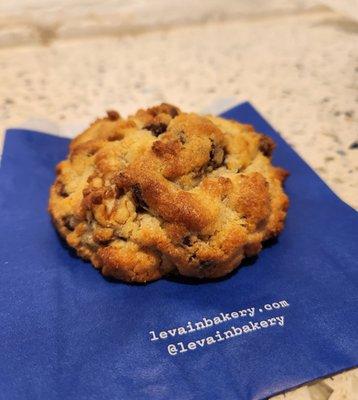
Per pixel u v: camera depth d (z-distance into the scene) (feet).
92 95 0.86
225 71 0.93
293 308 0.44
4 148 0.65
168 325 0.42
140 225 0.46
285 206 0.51
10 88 0.88
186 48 1.05
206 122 0.51
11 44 1.07
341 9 1.10
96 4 1.08
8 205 0.57
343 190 0.59
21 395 0.37
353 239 0.51
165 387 0.37
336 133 0.71
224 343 0.41
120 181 0.46
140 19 1.12
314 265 0.48
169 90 0.87
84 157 0.53
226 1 1.14
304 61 0.96
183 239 0.44
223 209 0.46
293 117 0.76
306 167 0.62
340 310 0.43
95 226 0.47
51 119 0.77
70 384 0.38
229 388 0.37
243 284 0.46
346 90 0.84
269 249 0.50
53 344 0.41
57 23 1.08
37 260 0.50
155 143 0.48
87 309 0.44
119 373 0.39
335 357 0.39
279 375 0.38
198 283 0.47
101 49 1.05
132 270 0.46
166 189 0.45
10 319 0.44
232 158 0.51
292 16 1.18
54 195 0.52
